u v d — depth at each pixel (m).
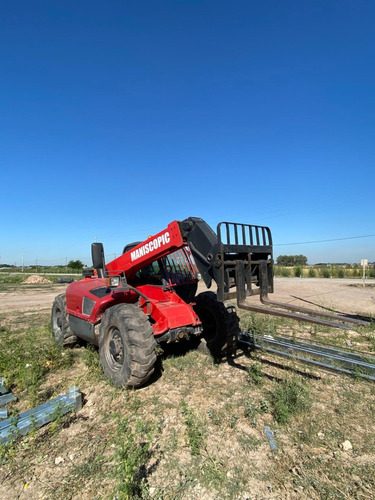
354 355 5.08
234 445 3.10
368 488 2.52
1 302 14.26
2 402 4.05
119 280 4.88
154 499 2.45
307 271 35.50
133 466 2.60
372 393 4.03
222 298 3.93
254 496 2.49
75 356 5.79
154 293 5.23
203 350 5.59
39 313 11.03
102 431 3.43
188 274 5.57
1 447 3.07
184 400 4.02
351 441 3.12
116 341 4.54
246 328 7.00
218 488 2.57
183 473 2.74
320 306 11.41
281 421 3.42
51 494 2.56
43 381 4.74
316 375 4.60
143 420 3.58
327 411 3.65
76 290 5.86
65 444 3.20
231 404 3.87
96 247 5.33
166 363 5.14
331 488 2.54
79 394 3.97
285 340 6.06
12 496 2.56
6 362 5.20
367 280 25.89
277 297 14.20
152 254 4.83
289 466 2.80
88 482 2.67
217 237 3.96
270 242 4.66
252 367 4.66
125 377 4.15
